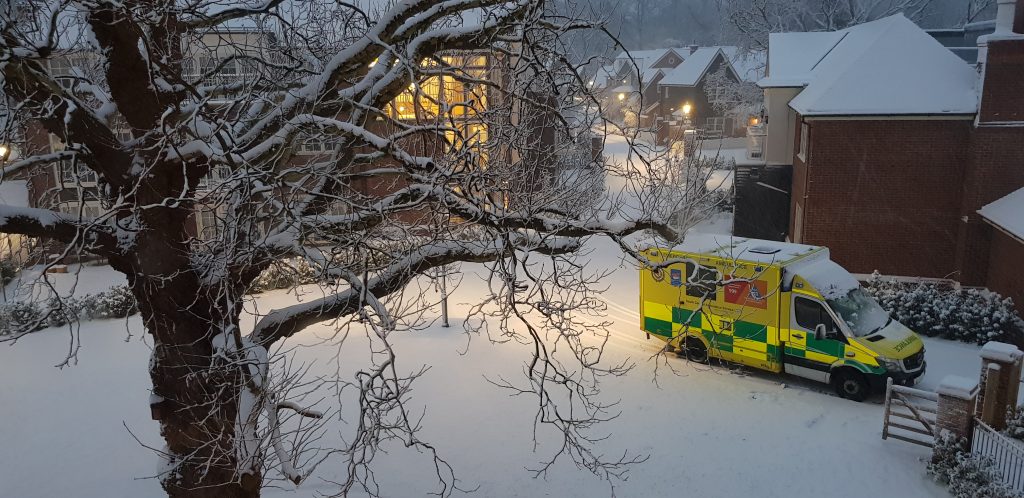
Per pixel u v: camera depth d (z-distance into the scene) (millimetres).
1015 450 10609
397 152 7496
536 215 8805
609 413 13750
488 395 14586
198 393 8469
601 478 11430
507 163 12039
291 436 13234
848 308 14422
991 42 18359
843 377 14141
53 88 7035
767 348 14867
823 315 14141
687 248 15711
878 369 13617
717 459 12141
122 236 8117
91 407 14758
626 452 12039
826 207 21203
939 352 16562
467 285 21531
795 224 24562
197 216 23781
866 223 21000
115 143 7957
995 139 18797
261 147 7672
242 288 8656
